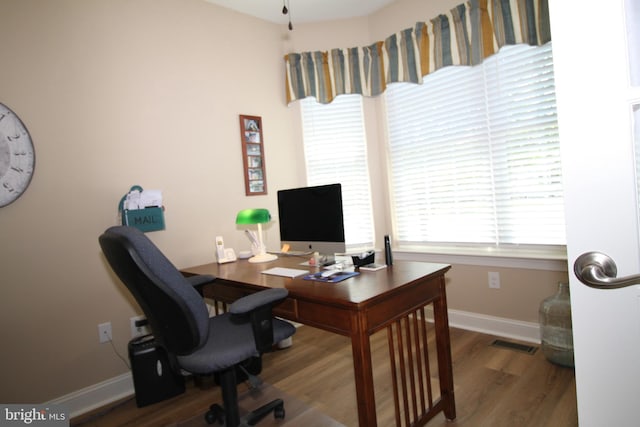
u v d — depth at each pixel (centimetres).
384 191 304
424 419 156
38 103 189
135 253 115
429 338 254
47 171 191
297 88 296
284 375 222
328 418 176
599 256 66
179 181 241
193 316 123
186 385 220
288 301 155
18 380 183
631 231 65
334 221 193
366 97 299
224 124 264
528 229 236
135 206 209
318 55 293
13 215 181
